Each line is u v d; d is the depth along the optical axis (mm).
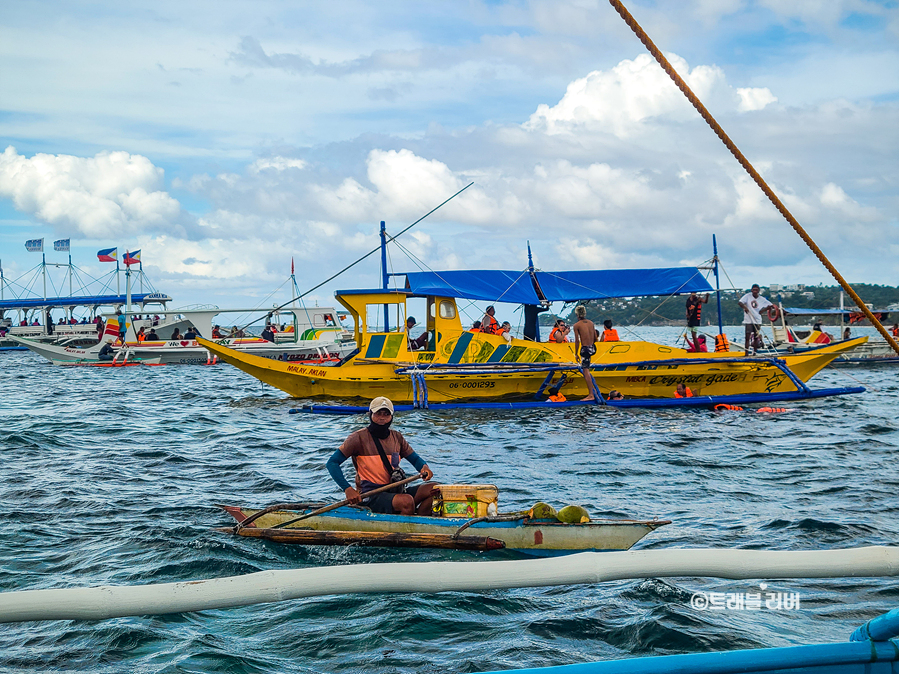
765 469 12281
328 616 5957
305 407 20547
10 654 5258
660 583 6598
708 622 5734
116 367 42719
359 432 8320
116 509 9367
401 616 5891
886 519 8797
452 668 5055
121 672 4984
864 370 39156
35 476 11500
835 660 2564
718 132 3727
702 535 8164
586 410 20375
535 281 21969
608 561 2859
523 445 15016
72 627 5707
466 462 13094
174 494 10359
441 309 21125
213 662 5129
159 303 54219
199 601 2621
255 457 13734
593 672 2520
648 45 3533
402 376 20953
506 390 21266
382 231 22484
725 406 21219
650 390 22031
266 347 42438
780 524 8555
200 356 43750
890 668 2555
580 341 20656
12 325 66188
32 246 69062
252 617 5949
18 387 29766
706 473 12000
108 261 57094
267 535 7941
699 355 22031
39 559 7363
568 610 6047
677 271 22234
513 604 6191
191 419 19359
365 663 5145
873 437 15891
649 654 5254
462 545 7535
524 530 7633
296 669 5066
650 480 11438
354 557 7480
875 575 2898
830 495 10203
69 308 58812
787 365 22797
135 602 2584
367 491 8250
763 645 5340
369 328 22688
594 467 12547
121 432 16859
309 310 45844
